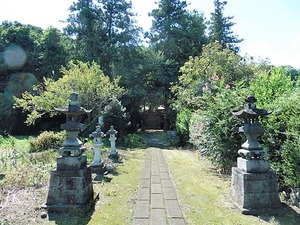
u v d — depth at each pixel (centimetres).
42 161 766
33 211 401
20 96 1936
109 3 1889
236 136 657
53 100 1064
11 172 599
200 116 864
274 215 396
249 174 416
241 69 1398
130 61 1886
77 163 423
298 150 403
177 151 1148
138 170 737
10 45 2095
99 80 1180
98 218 385
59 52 2014
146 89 1917
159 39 2100
